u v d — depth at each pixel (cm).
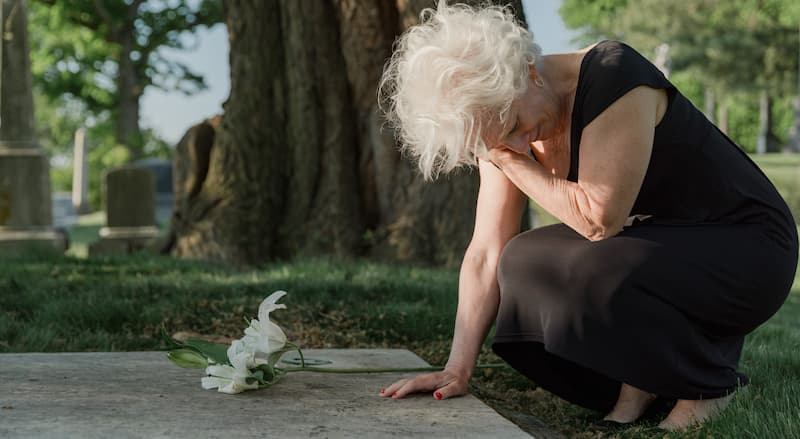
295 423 207
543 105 220
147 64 2756
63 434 191
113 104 2825
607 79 216
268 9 675
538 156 247
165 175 2153
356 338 402
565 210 222
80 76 2731
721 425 221
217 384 233
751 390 264
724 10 2661
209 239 657
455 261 620
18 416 206
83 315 415
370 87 674
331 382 258
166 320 412
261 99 674
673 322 224
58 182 3253
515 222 260
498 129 211
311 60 673
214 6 2680
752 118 4722
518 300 238
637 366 224
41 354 289
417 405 231
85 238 1530
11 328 386
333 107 677
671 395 228
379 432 202
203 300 446
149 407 218
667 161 229
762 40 2720
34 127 882
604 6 2803
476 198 636
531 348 253
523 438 201
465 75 203
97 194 2970
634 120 215
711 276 225
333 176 672
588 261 224
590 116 217
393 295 484
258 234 662
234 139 669
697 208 234
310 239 664
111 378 251
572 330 226
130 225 1004
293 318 426
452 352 252
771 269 231
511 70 204
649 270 222
